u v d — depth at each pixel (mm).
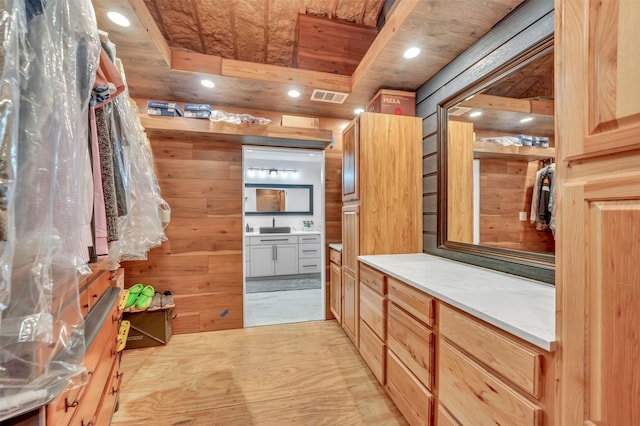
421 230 2234
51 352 664
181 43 2510
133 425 1503
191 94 2451
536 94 1350
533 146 1368
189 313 2686
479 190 1697
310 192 5434
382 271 1723
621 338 568
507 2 1372
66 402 741
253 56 2725
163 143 2621
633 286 546
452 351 1119
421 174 2229
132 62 1927
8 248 512
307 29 2316
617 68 564
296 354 2266
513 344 842
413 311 1387
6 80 510
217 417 1567
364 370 2033
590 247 629
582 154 639
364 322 2043
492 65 1558
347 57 2410
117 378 1555
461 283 1333
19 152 578
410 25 1532
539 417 765
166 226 2545
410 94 2324
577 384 660
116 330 1491
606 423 599
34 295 600
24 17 571
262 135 2521
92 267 1075
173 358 2199
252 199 5137
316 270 5059
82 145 788
